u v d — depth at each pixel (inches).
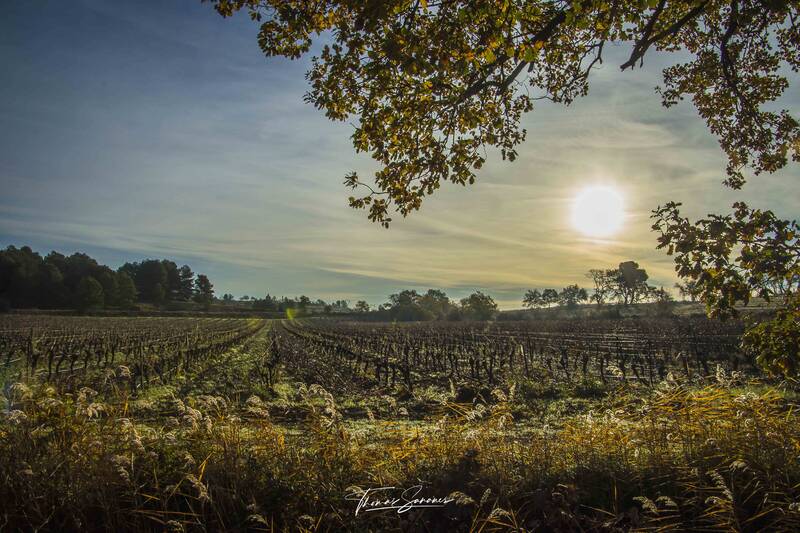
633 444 256.5
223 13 307.9
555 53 384.5
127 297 6200.8
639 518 206.5
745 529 202.5
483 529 212.2
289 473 248.5
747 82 418.6
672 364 1085.8
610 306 5565.9
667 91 454.6
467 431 291.3
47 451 243.9
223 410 313.6
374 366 1240.2
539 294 7258.9
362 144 336.5
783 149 396.2
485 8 238.8
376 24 260.4
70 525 218.8
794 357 258.1
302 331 3393.2
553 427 462.9
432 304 6850.4
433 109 320.8
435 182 342.0
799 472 217.9
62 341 1828.2
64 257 6747.1
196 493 228.4
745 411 258.4
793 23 363.6
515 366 1163.3
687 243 265.0
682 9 374.3
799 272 249.9
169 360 1071.6
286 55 321.1
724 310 268.7
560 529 209.5
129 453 248.4
